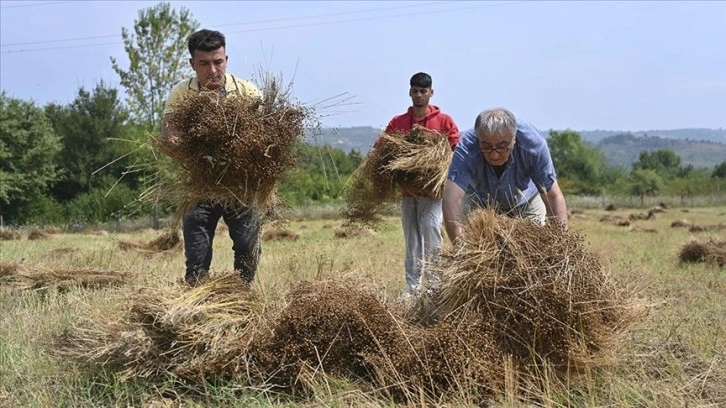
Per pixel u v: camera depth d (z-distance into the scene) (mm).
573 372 4508
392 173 7238
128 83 29328
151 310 4516
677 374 4656
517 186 5355
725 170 77188
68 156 50406
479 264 4594
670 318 6070
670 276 9055
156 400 4312
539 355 4453
